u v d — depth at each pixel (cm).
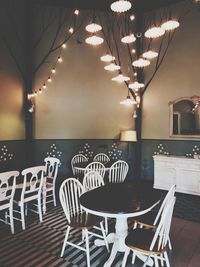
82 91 634
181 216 412
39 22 588
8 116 541
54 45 605
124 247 291
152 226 271
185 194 540
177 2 600
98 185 367
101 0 628
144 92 652
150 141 644
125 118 661
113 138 659
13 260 271
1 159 527
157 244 229
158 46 629
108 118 656
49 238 323
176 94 602
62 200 277
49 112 607
